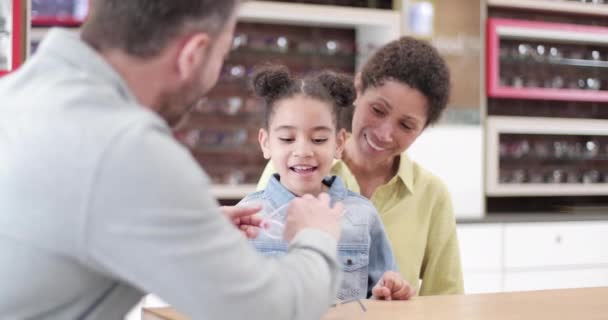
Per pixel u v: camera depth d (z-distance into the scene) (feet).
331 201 5.75
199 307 2.84
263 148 5.99
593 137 14.87
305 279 3.16
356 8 12.99
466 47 13.03
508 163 14.32
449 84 6.04
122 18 2.99
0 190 2.77
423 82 5.73
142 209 2.69
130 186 2.68
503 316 4.21
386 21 12.68
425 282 6.22
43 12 11.44
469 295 4.95
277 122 5.57
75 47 3.02
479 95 13.14
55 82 2.93
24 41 6.64
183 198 2.76
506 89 13.67
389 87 5.73
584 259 13.48
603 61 14.70
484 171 13.57
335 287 3.40
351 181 6.14
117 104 2.88
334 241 3.45
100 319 3.01
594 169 14.99
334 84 5.89
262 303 2.92
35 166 2.72
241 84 12.91
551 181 14.33
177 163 2.80
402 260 6.04
